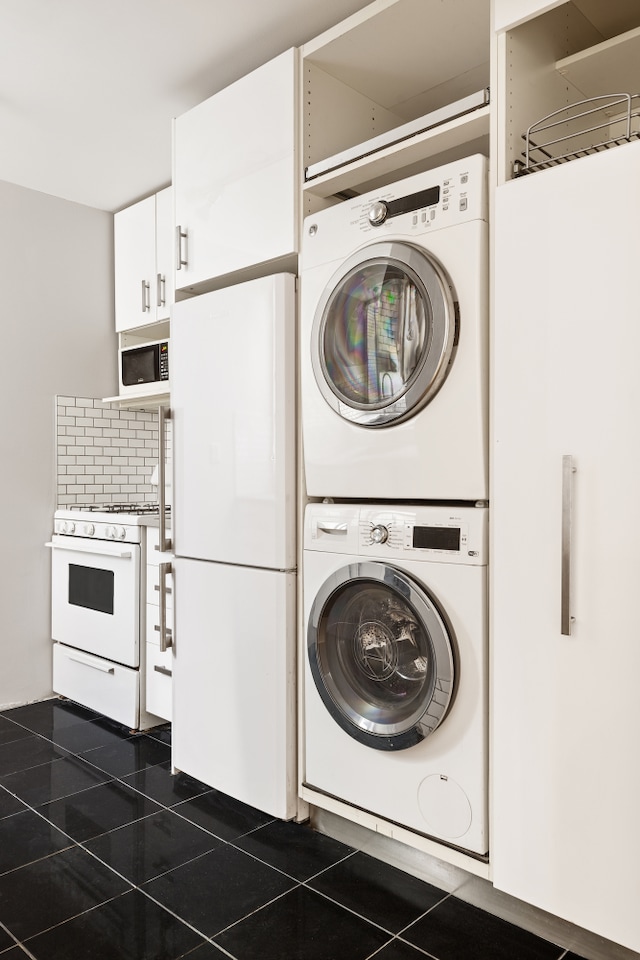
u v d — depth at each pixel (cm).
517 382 161
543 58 178
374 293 189
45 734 302
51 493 350
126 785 251
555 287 155
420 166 240
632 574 144
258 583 222
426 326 176
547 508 156
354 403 193
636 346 144
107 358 373
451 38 204
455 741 174
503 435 164
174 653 254
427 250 178
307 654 209
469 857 172
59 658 344
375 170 200
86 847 208
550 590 156
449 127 177
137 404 364
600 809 149
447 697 172
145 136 288
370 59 214
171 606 287
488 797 171
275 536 217
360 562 192
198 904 180
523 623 160
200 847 208
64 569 338
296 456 218
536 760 158
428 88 232
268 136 221
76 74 244
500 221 164
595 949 159
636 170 144
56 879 192
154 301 341
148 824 222
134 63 238
